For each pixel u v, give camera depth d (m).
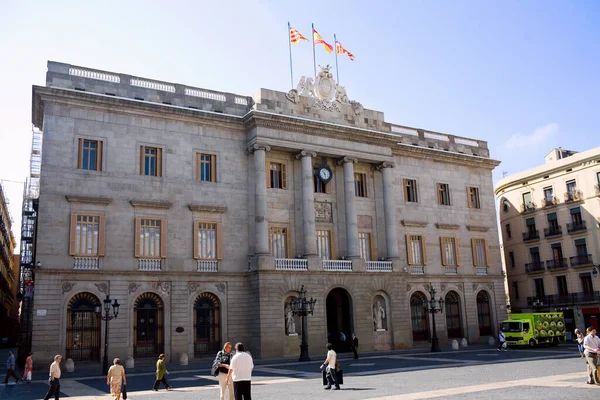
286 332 46.31
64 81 42.19
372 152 53.78
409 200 58.12
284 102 49.91
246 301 46.38
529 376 26.95
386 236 53.75
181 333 42.97
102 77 43.94
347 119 53.34
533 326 51.22
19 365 49.81
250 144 48.28
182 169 45.56
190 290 44.09
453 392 21.53
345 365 37.16
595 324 63.88
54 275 39.19
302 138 49.84
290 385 26.62
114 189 42.44
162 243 43.41
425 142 60.72
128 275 41.72
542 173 71.69
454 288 58.38
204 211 45.66
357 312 49.47
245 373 16.25
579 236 66.38
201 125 47.16
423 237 57.53
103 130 42.94
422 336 55.59
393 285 52.25
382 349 50.81
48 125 41.00
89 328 40.31
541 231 71.38
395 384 25.11
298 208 49.84
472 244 61.03
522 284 73.75
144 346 41.88
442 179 60.81
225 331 45.03
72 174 41.16
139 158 43.94
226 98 49.03
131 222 42.72
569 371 28.81
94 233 41.28
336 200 52.31
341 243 51.72
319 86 52.53
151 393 25.48
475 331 58.69
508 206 77.69
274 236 48.50
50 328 38.47
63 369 38.38
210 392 25.42
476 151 64.75
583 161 66.25
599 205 64.19
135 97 44.75
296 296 47.12
